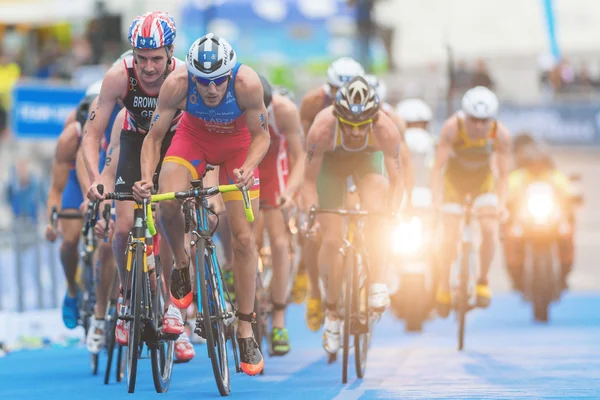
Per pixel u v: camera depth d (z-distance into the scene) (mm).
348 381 20812
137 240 18281
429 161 30078
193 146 18453
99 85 24281
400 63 85500
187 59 17250
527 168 35562
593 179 69750
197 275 17734
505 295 47406
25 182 45875
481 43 86812
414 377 21422
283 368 23469
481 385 19828
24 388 21094
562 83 72688
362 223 21625
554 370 22312
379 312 21453
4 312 31359
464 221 27641
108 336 22766
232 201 18328
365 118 20359
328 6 72875
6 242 31844
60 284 33719
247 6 71812
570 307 40938
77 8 58594
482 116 26703
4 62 59219
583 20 87188
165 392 19016
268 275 26000
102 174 20766
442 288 28531
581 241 60531
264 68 68500
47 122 37938
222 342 18141
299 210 25797
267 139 18156
